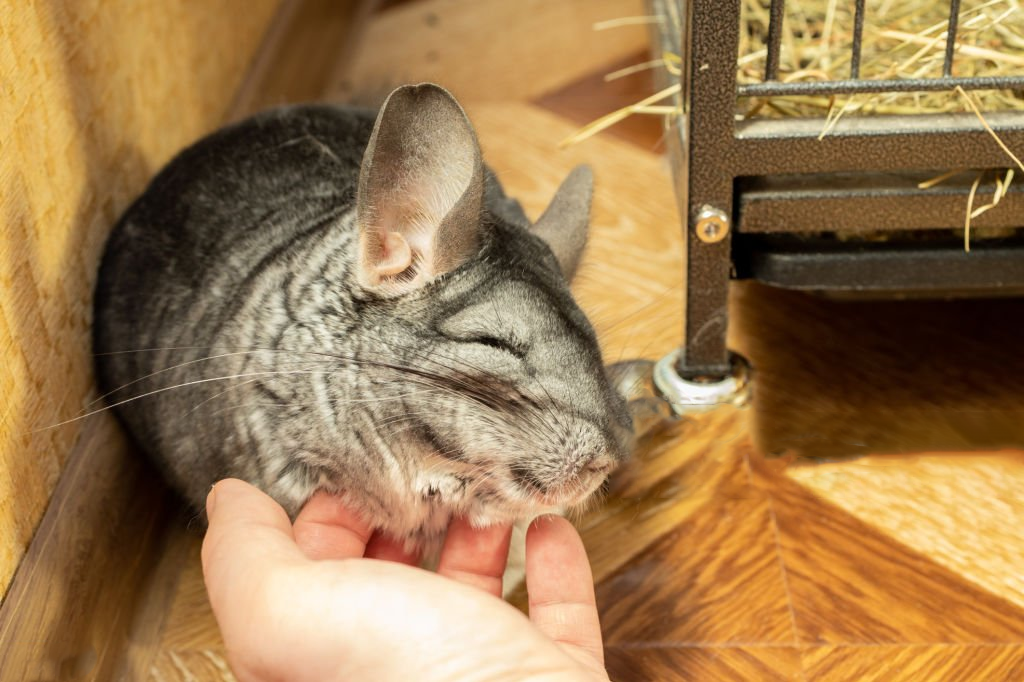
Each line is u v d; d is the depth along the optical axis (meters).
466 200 0.47
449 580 0.43
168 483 0.55
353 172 0.56
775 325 0.63
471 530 0.50
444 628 0.42
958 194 0.53
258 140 0.58
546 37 0.88
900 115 0.53
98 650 0.51
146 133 0.62
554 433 0.47
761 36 0.60
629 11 0.91
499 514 0.50
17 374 0.49
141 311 0.54
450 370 0.47
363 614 0.42
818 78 0.57
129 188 0.60
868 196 0.53
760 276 0.56
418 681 0.42
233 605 0.44
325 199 0.54
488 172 0.60
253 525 0.45
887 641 0.50
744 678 0.50
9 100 0.50
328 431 0.49
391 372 0.48
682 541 0.54
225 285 0.52
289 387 0.49
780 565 0.53
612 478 0.57
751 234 0.56
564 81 0.82
